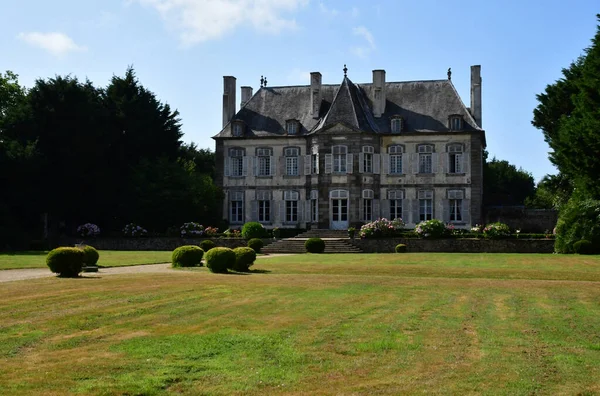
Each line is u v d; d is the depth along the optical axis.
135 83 57.47
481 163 50.09
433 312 15.16
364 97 53.91
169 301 16.11
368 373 10.00
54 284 19.11
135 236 48.12
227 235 47.44
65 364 10.23
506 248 40.69
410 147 50.47
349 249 42.03
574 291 19.06
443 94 52.31
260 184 52.59
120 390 8.99
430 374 9.97
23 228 49.56
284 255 38.25
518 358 10.93
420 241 42.41
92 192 50.50
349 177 49.38
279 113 54.09
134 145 54.91
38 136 48.22
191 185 50.50
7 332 12.31
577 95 40.31
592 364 10.60
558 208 48.66
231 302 16.20
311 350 11.34
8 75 57.62
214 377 9.72
